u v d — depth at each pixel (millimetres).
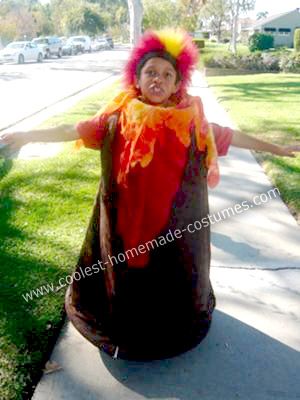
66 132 2359
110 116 2346
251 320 3061
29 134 2344
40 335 2824
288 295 3365
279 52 28469
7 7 61938
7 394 2381
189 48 2289
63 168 6105
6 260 3670
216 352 2758
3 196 5102
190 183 2328
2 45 54125
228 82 18594
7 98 13922
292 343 2854
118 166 2309
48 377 2543
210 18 66062
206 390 2490
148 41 2252
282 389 2506
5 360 2604
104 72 23625
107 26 81062
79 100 12977
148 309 2486
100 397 2430
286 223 4613
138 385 2510
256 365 2670
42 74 22438
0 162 6305
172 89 2309
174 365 2650
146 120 2199
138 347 2547
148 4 22234
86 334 2639
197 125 2260
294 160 6551
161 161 2250
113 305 2516
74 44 44406
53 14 80188
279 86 16969
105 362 2660
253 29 73062
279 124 9219
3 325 2889
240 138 2438
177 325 2543
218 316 3094
